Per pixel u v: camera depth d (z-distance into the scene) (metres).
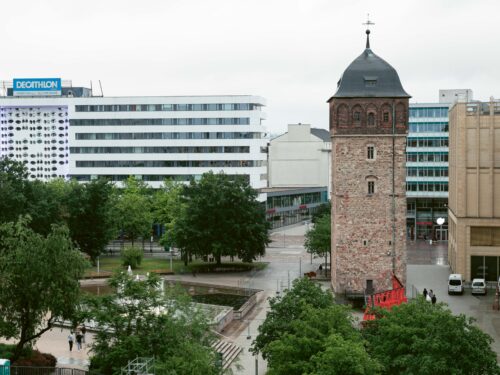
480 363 42.47
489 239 96.88
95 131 174.62
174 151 172.12
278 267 113.12
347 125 86.44
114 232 121.12
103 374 46.03
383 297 74.56
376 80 86.44
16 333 51.34
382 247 87.00
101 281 98.12
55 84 189.75
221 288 94.25
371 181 86.81
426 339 42.81
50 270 50.84
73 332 62.88
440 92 176.38
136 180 146.62
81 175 176.12
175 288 51.50
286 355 44.00
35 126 187.25
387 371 44.69
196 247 108.12
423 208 156.75
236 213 107.56
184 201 111.62
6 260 50.81
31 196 101.50
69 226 108.75
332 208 93.31
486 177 96.31
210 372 42.06
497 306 80.31
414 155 156.12
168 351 43.88
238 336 69.81
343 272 87.56
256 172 170.62
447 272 107.94
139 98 172.50
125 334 45.78
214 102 170.12
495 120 95.94
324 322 46.03
